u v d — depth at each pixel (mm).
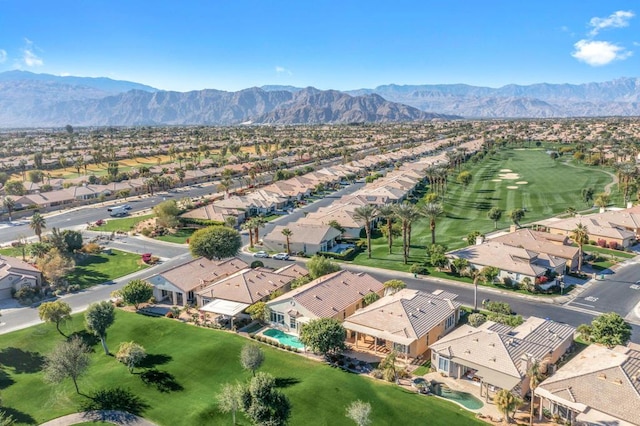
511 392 46688
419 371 54781
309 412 46562
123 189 175500
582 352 51188
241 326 67750
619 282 81312
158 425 45531
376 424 44938
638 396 41812
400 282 75438
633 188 142125
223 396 44656
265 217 138500
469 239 98375
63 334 65375
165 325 66812
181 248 108125
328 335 55750
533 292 77375
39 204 152000
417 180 179000
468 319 65750
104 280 88188
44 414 47438
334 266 81250
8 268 83625
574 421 43812
